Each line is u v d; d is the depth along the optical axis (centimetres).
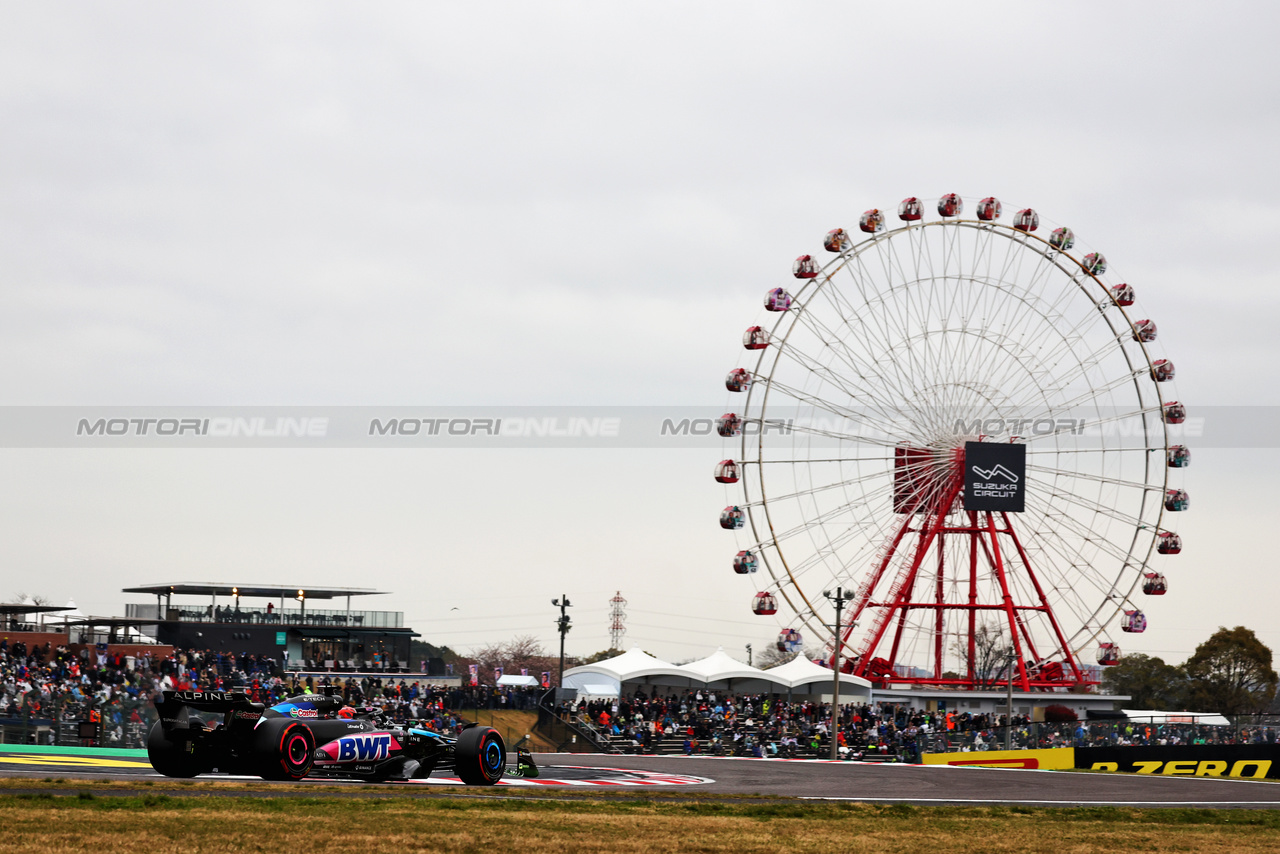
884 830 1836
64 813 1537
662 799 2227
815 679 8075
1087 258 7631
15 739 4100
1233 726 5428
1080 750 4525
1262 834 1989
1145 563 7469
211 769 2188
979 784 3122
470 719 6384
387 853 1366
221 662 6700
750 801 2300
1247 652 13150
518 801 1991
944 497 7512
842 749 6494
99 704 4309
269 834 1452
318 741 2181
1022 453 7394
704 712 7100
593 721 6588
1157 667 14188
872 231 7212
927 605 7631
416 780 2397
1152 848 1712
